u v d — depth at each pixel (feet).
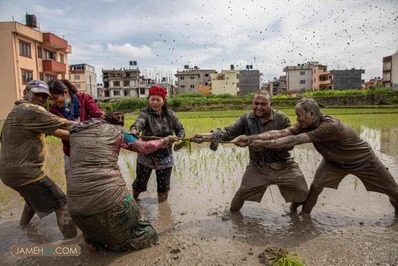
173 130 18.16
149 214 16.30
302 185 15.20
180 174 24.29
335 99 149.79
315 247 12.29
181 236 13.57
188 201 18.21
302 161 28.12
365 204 17.02
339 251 11.93
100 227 11.26
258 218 15.46
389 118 70.85
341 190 19.45
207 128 55.11
